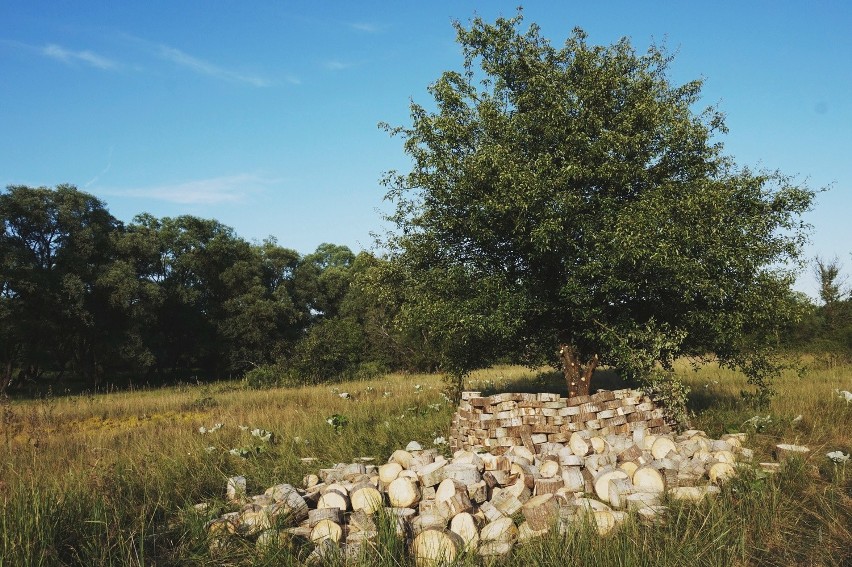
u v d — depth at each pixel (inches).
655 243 372.2
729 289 396.8
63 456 389.4
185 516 248.8
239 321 1774.1
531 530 238.2
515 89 454.3
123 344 1510.8
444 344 491.2
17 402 866.1
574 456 306.3
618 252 370.3
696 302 419.2
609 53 448.1
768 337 439.5
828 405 470.9
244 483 290.5
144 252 1643.7
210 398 797.9
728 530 221.3
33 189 1460.4
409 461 329.7
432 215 448.5
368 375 1181.1
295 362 1160.8
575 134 405.7
